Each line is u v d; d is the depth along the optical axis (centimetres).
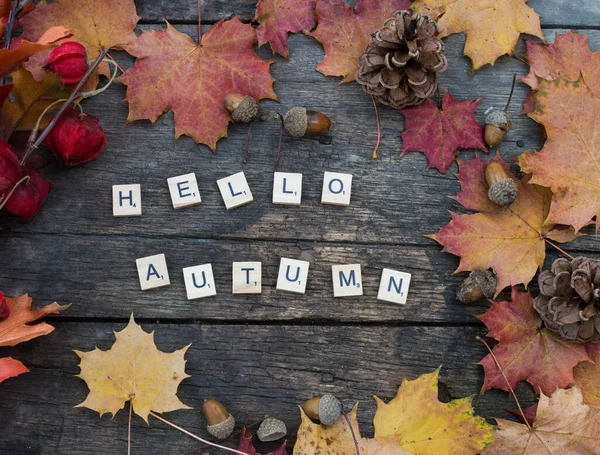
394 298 51
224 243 52
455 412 49
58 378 50
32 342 50
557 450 48
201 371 50
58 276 51
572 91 51
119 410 50
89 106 54
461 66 55
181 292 51
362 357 51
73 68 51
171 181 52
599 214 51
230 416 49
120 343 49
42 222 52
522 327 50
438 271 52
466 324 51
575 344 50
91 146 51
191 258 52
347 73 54
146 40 53
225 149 53
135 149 53
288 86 54
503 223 52
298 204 52
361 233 52
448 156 53
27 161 52
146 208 52
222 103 53
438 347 51
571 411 48
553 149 51
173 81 53
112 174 53
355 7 54
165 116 54
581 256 52
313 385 50
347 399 50
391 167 53
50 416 49
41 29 53
